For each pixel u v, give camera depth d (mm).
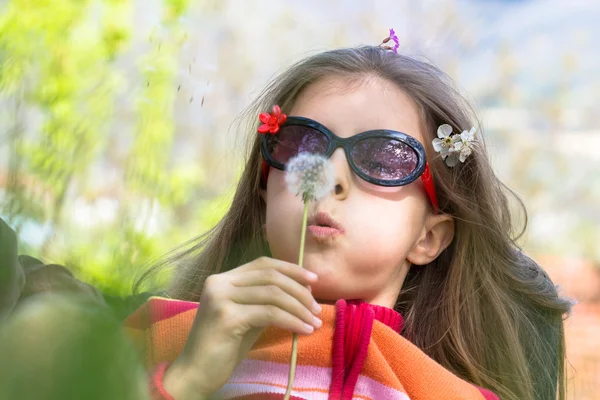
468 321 1971
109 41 3979
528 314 2117
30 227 726
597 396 4500
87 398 466
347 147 1687
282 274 1411
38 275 743
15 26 2154
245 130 2314
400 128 1788
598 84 8039
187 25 4039
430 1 7645
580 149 7641
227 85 6285
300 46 7031
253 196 2094
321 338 1634
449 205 1918
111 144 2889
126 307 751
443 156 1861
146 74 3488
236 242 2141
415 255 1854
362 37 7406
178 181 4398
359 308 1667
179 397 1377
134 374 493
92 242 844
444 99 1931
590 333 5238
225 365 1399
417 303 1983
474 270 1981
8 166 723
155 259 2250
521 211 2838
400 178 1690
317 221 1642
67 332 481
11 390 460
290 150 1720
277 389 1583
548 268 6172
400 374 1642
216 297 1410
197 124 5402
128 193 1924
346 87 1813
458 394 1630
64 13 3277
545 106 7859
